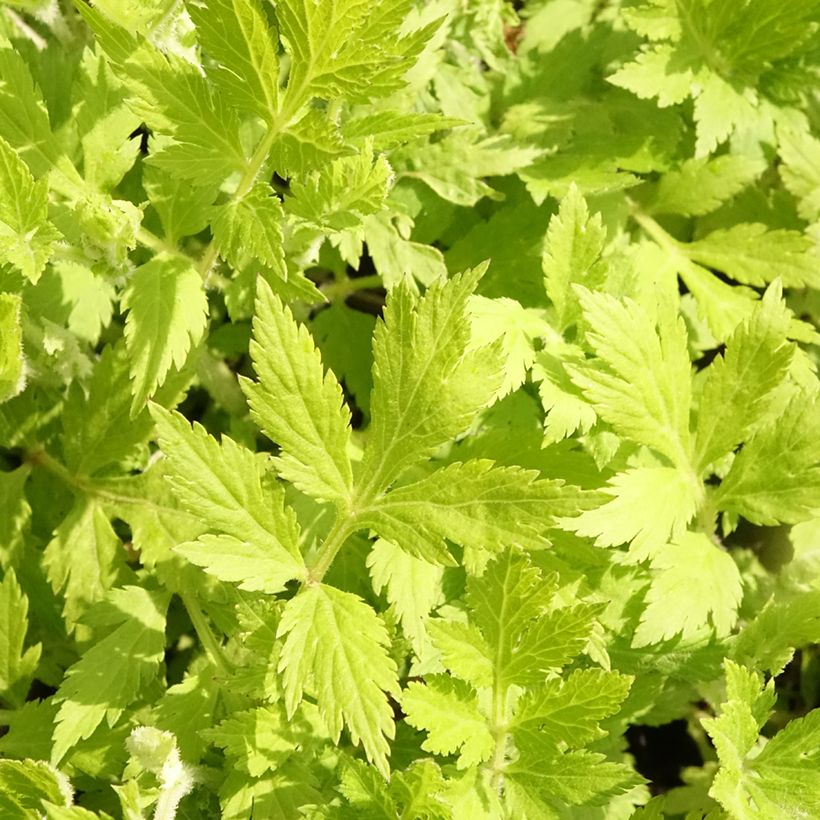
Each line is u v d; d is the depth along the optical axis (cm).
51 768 18
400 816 18
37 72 22
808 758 19
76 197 21
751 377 21
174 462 17
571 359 21
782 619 22
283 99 18
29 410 23
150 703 21
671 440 21
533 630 18
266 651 19
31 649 21
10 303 18
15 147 20
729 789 19
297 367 17
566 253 22
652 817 19
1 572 22
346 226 20
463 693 19
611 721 22
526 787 19
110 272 19
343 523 18
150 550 22
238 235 19
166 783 18
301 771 20
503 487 17
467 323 17
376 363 17
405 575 20
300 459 17
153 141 22
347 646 17
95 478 23
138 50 18
